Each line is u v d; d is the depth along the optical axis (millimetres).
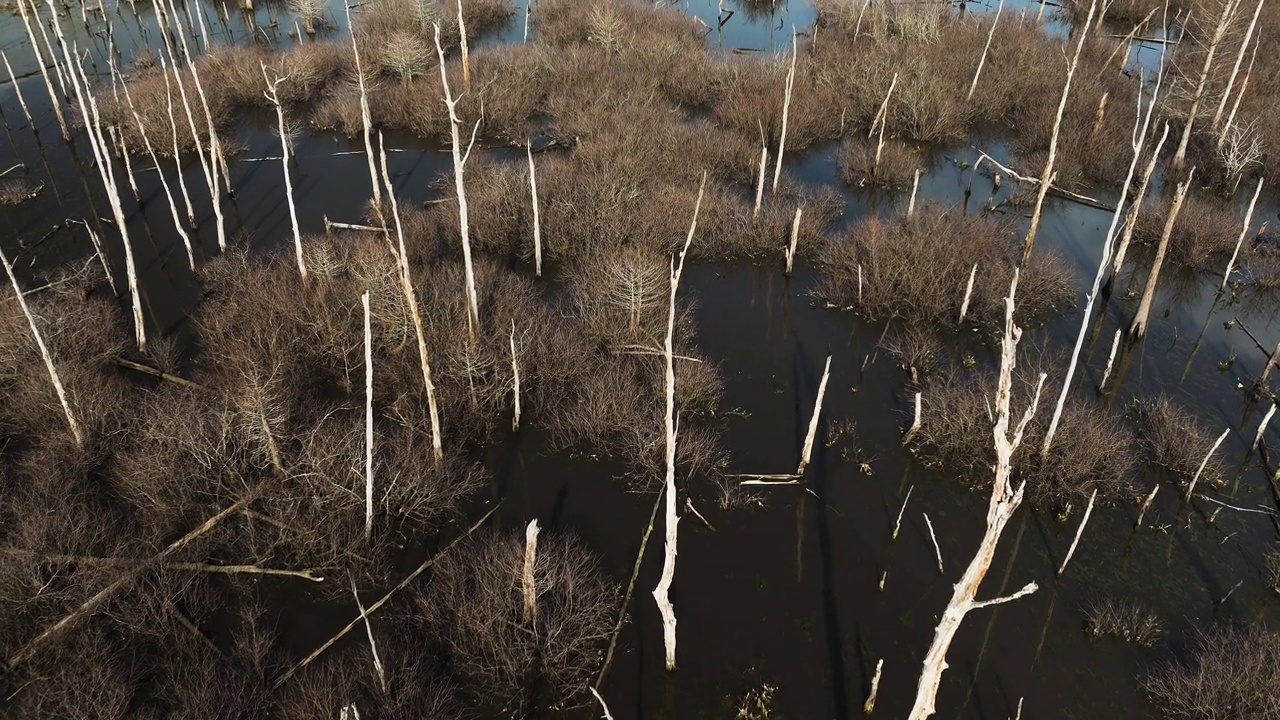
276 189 28531
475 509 16469
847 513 16516
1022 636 14195
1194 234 23984
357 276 20609
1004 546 15852
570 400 18797
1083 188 28406
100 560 13945
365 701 12438
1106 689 13398
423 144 32031
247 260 23672
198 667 12734
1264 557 15289
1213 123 27422
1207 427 18281
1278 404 18656
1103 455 16641
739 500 16641
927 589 15062
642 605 14672
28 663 12617
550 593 14117
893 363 20578
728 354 20969
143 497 15398
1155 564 15391
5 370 17844
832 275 23453
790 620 14469
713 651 13914
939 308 21391
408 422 17422
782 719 12945
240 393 16938
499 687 13141
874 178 28781
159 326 21484
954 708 13086
